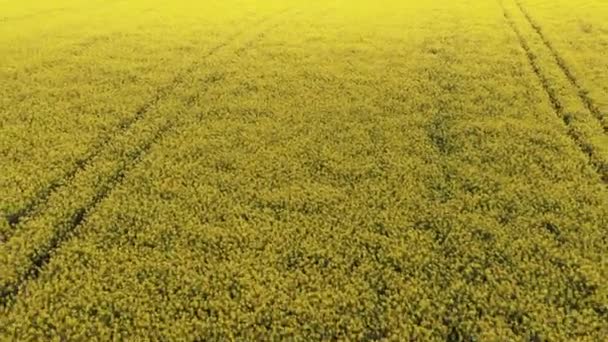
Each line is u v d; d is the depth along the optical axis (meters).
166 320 8.28
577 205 10.89
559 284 8.85
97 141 13.91
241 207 11.05
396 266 9.39
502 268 9.24
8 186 11.80
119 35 23.78
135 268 9.38
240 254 9.66
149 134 14.26
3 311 8.46
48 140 13.94
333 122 14.91
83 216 10.87
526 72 18.50
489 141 13.66
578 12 26.41
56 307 8.55
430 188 11.66
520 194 11.31
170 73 18.94
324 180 12.02
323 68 19.33
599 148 13.14
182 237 10.12
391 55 20.73
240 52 21.41
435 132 14.21
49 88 17.53
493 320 8.18
